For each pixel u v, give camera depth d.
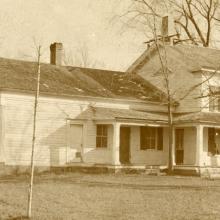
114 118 31.55
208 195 21.27
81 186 23.69
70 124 32.34
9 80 31.14
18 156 30.25
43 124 31.27
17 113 30.38
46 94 31.41
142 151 34.88
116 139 31.64
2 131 29.83
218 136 35.41
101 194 21.20
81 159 32.50
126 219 16.38
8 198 19.58
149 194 21.47
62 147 31.88
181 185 24.78
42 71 34.97
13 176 28.62
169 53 37.81
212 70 35.12
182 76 36.47
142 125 32.97
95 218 16.52
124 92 35.94
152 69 39.00
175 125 34.22
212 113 35.31
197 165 32.59
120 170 31.88
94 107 33.19
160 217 16.72
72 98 32.50
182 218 16.56
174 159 35.09
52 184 24.22
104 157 33.16
